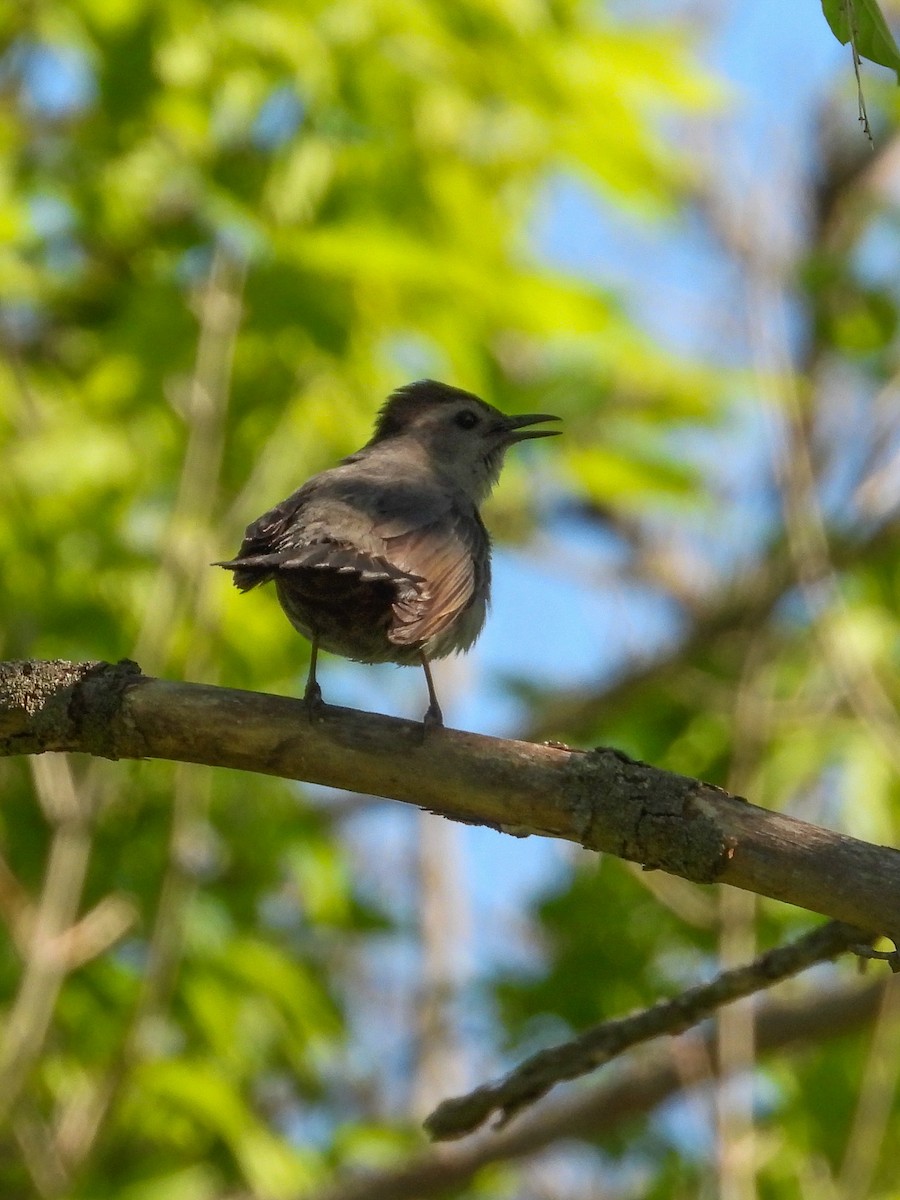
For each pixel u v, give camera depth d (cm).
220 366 1247
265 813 1445
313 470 1345
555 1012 1512
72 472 1287
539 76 1310
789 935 1423
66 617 1321
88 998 1291
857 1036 1401
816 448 1642
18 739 763
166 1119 1296
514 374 1567
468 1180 1361
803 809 1470
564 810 714
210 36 1273
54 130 1352
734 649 1652
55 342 1422
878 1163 1363
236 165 1295
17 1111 1181
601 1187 1577
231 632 1373
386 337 1314
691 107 1370
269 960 1347
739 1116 1226
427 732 734
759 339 1308
